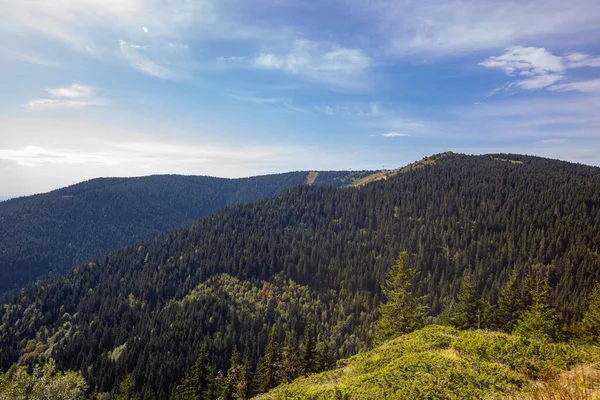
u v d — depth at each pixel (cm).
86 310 14625
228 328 11075
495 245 14675
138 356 10519
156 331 11712
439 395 1373
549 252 13275
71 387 3394
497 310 5488
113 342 12144
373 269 14412
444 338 2319
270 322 11731
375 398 1469
